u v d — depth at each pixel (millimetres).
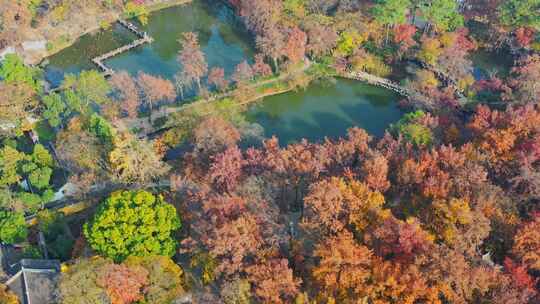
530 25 176625
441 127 138250
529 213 103625
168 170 131875
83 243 111125
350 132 130750
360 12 189000
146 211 102000
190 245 101938
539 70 152750
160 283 97562
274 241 97438
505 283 87188
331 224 98188
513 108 142250
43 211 119688
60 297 91375
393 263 91938
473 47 186875
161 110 163250
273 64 182125
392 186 116125
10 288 102625
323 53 181625
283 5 188750
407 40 174250
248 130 143500
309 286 94312
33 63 192375
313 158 118938
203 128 132375
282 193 118750
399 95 172375
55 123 149625
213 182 119688
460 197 104875
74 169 132375
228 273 93375
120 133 138625
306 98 173500
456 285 85438
